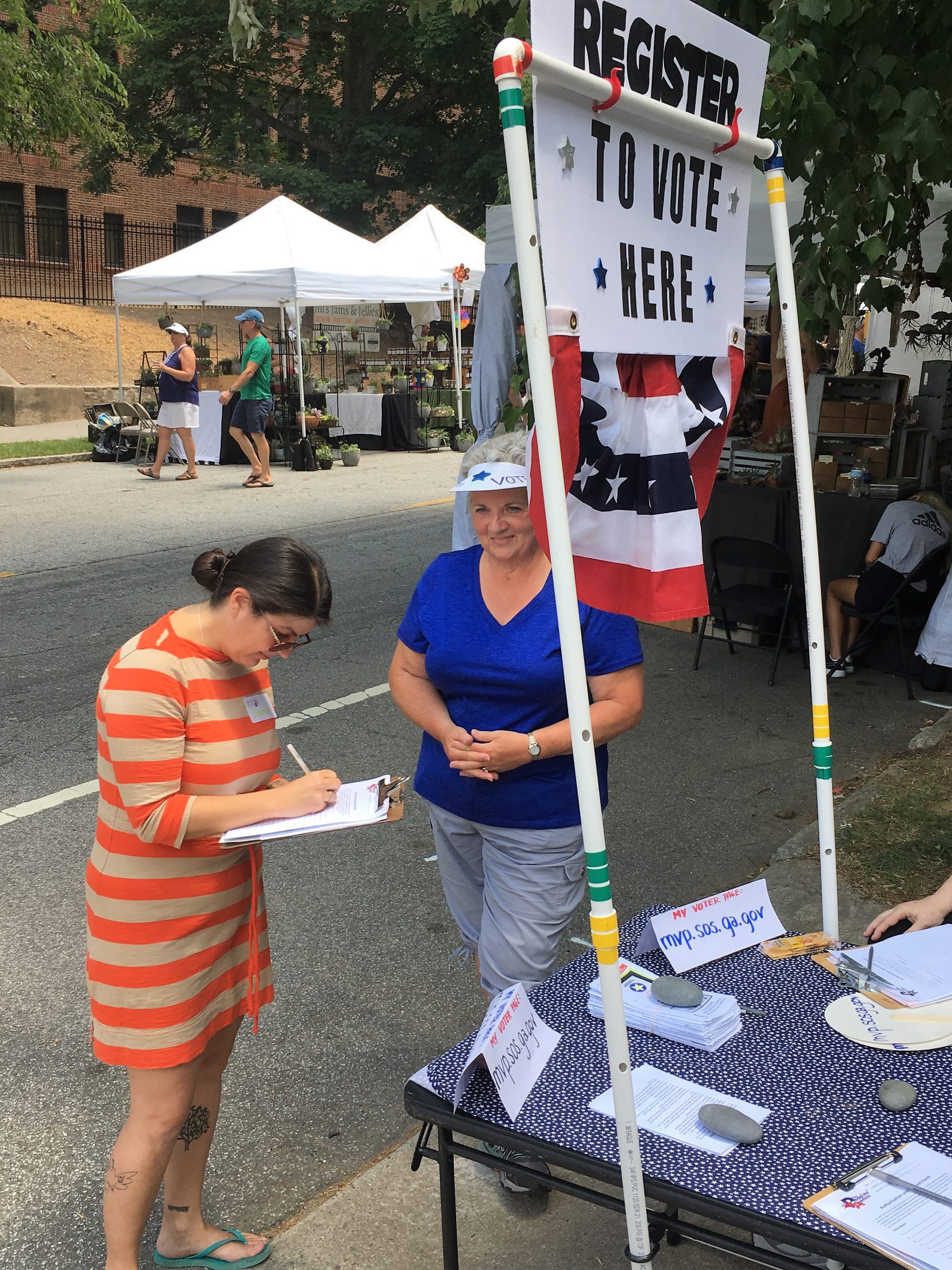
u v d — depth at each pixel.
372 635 7.73
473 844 2.71
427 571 2.69
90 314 28.05
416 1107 1.91
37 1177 2.83
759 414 8.75
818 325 4.39
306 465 16.02
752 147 1.99
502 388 6.85
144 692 2.11
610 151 1.68
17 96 15.14
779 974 2.26
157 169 30.77
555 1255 2.51
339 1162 2.89
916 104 3.91
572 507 1.91
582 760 1.61
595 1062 1.97
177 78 28.97
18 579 9.18
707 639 7.73
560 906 2.60
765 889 2.43
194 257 15.37
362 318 21.55
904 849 4.41
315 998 3.61
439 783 2.66
